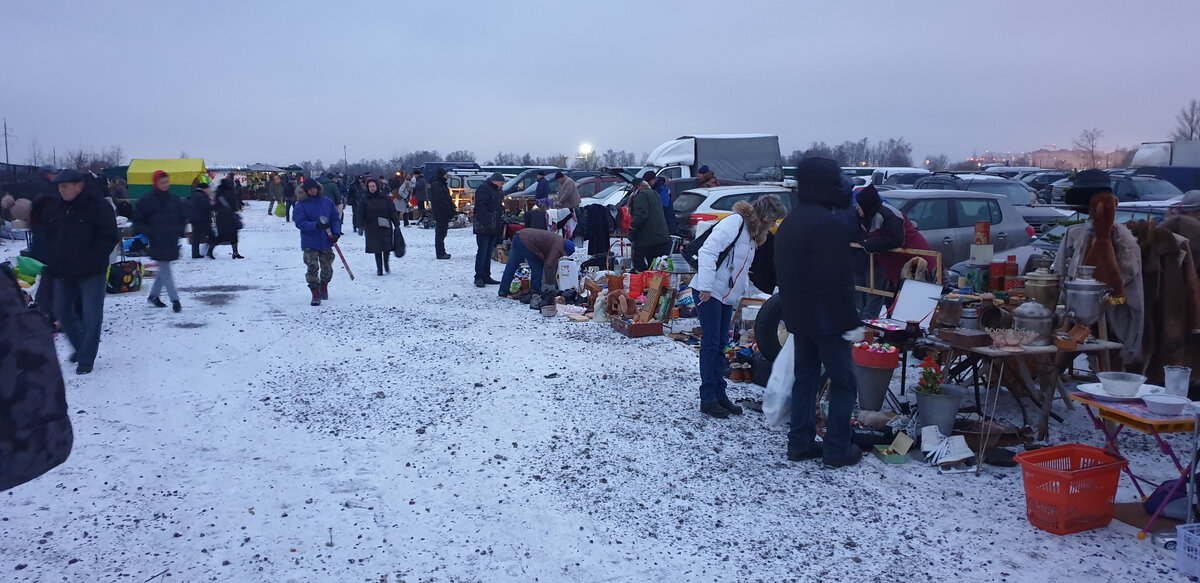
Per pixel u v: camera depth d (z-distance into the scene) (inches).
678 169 795.4
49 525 156.6
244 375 264.4
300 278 508.1
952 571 139.8
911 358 282.4
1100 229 207.5
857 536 152.9
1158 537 147.6
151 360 283.9
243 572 140.6
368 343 311.0
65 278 258.7
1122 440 201.9
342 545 150.3
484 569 141.9
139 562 143.4
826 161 175.3
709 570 141.0
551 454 194.9
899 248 252.5
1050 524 152.3
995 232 414.0
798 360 186.1
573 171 1043.3
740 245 211.9
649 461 190.2
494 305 398.0
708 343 217.5
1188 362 213.5
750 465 187.5
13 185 853.2
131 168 1275.8
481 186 454.3
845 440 184.7
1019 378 211.6
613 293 343.6
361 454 195.6
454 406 229.9
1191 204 230.2
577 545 150.6
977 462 185.2
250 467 187.0
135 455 193.8
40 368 90.2
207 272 536.7
